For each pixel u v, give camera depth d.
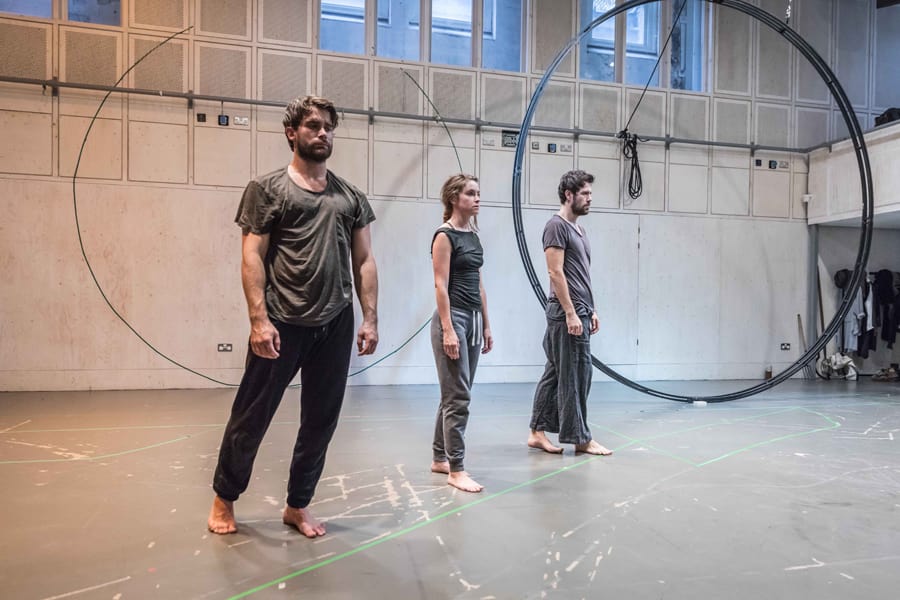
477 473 2.54
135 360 4.95
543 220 5.70
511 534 1.83
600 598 1.43
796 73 6.35
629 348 5.91
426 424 3.62
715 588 1.49
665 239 6.00
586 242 2.90
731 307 6.16
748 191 6.21
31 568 1.55
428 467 2.62
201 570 1.55
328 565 1.59
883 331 6.34
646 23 6.15
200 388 5.04
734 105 6.18
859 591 1.49
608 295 5.86
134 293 4.94
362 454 2.86
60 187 4.80
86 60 4.84
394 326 5.41
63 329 4.82
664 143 6.00
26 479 2.40
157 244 4.98
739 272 6.19
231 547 1.70
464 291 2.35
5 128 4.71
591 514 2.03
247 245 1.66
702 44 6.20
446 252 2.29
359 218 1.81
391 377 5.40
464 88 5.55
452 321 2.32
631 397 4.85
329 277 1.69
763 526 1.94
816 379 6.17
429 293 5.48
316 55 5.26
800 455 2.91
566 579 1.53
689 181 6.07
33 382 4.78
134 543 1.72
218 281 5.08
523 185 5.66
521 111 5.67
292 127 1.71
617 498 2.21
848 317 6.32
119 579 1.49
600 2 5.96
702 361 6.07
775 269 6.28
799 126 6.37
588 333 2.86
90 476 2.45
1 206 4.71
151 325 4.97
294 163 1.74
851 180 5.80
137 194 4.94
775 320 6.27
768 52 6.28
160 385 4.99
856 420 3.86
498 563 1.62
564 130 5.72
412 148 5.44
